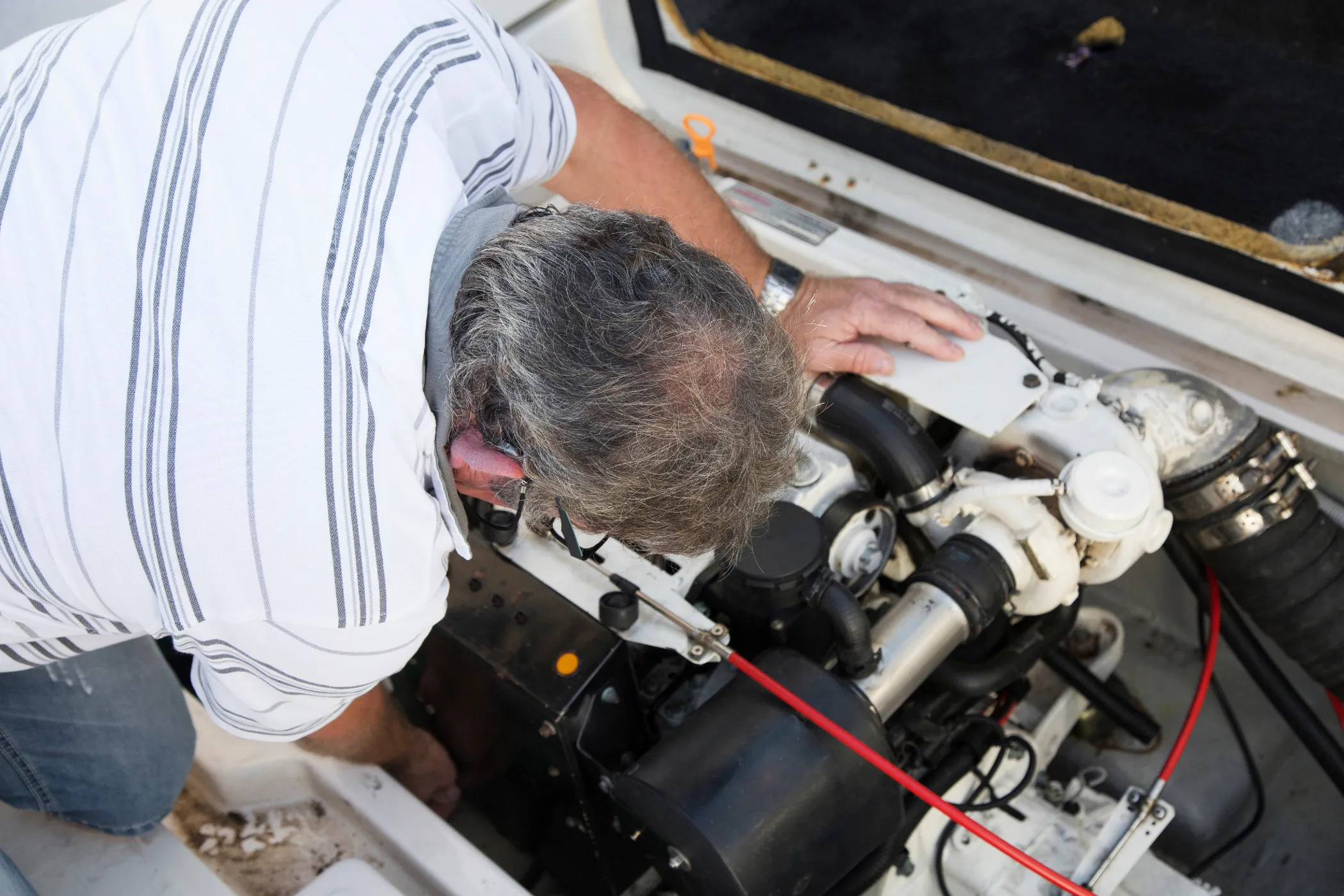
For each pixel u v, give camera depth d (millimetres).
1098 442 1128
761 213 1562
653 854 1146
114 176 722
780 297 1253
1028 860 976
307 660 779
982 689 1175
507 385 672
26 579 766
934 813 1247
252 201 698
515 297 675
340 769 1254
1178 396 1194
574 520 744
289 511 673
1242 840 1394
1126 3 1130
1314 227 1159
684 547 733
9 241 719
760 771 958
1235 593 1281
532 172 1066
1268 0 1022
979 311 1343
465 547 793
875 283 1262
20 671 1035
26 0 1177
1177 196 1253
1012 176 1396
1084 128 1273
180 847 1145
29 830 1159
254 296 675
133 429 672
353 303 682
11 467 701
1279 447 1211
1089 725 1532
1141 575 1615
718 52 1585
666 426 658
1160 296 1342
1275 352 1271
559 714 1058
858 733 991
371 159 728
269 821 1296
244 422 661
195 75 748
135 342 679
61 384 686
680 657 1241
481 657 1120
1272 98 1091
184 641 797
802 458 912
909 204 1520
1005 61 1282
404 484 701
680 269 687
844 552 1209
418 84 809
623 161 1253
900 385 1206
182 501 671
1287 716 1369
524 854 1462
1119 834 1200
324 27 785
